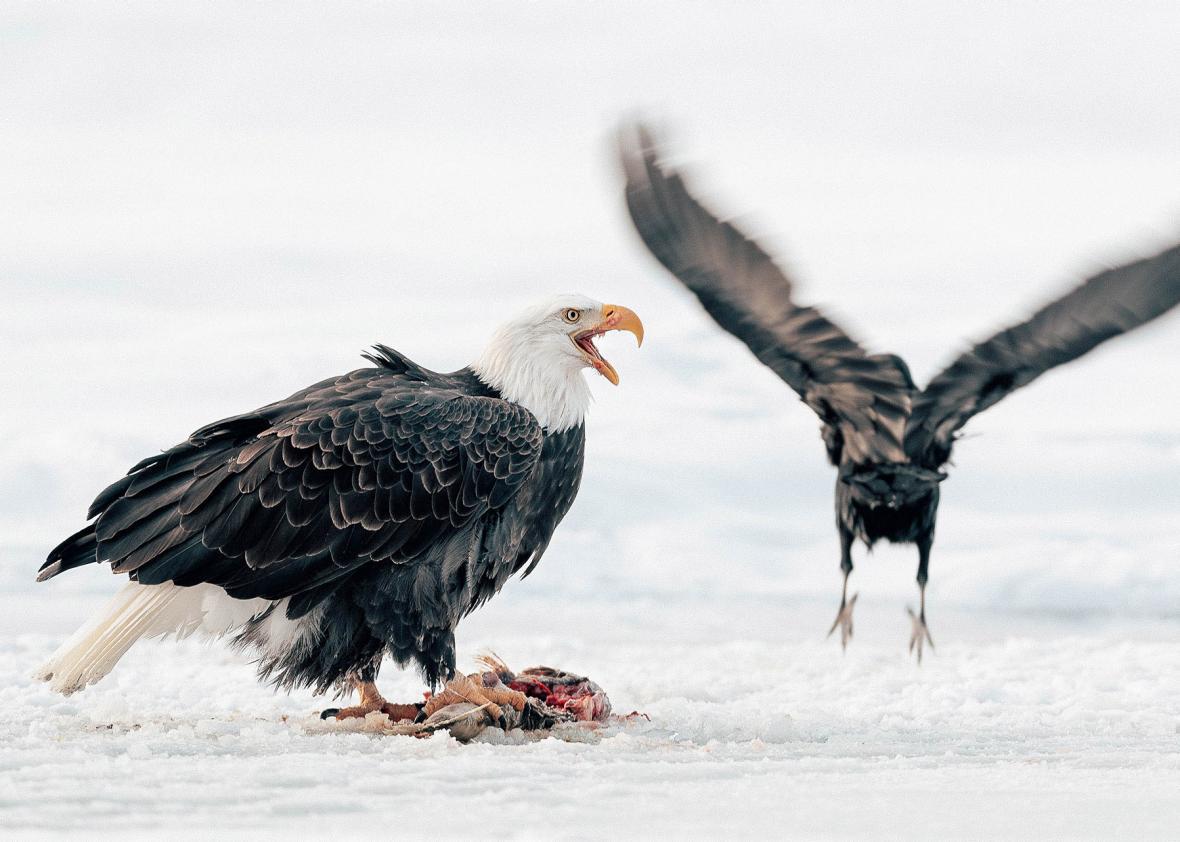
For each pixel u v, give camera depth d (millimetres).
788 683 15570
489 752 10320
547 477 12461
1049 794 8805
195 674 15250
